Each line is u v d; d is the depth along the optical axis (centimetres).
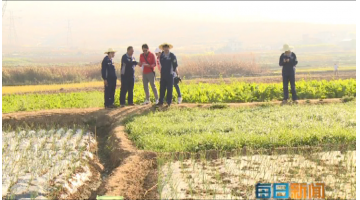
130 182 1091
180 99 2112
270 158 1214
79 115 1905
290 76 2150
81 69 5753
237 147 1309
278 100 2317
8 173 1147
